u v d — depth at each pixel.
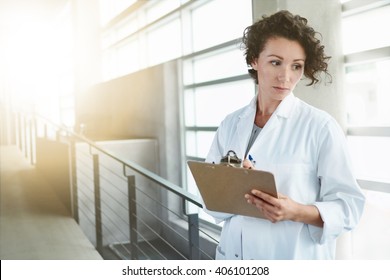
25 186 5.09
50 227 3.68
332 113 2.75
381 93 2.67
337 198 0.98
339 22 2.77
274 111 1.10
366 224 2.76
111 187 5.15
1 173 5.71
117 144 5.13
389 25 2.56
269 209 0.92
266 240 1.07
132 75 5.96
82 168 4.91
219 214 1.20
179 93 5.04
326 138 1.00
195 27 4.87
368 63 2.73
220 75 4.45
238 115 1.25
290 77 1.00
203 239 4.52
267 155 1.08
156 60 5.99
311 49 0.98
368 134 2.73
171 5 5.44
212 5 4.52
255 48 1.05
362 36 2.74
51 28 10.31
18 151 7.85
